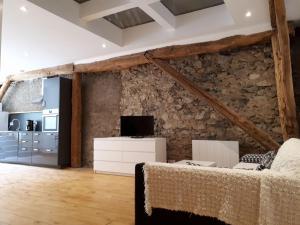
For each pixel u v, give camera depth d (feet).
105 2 11.25
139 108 16.92
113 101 18.08
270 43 13.19
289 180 4.17
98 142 15.89
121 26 14.99
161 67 15.29
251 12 11.21
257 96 13.41
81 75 19.34
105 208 8.93
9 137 20.72
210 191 4.86
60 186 12.25
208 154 13.83
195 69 15.12
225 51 14.33
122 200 9.91
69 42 14.33
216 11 12.90
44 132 18.53
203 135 14.70
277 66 11.92
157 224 5.42
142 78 16.94
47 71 20.11
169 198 5.27
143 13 13.47
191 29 13.50
